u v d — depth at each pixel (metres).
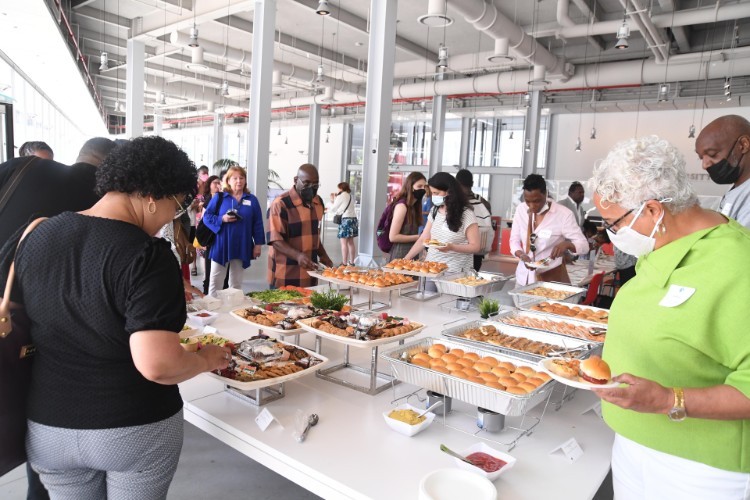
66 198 1.95
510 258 10.38
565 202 6.12
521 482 1.33
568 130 13.65
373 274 3.04
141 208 1.18
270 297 2.85
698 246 1.05
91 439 1.14
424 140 16.59
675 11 7.32
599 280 4.07
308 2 7.89
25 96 9.78
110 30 10.20
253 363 1.74
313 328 2.00
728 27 8.70
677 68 8.82
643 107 11.88
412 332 2.00
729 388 0.97
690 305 1.02
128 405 1.15
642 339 1.10
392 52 5.70
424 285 3.25
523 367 1.62
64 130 16.52
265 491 2.29
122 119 23.80
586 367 1.12
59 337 1.12
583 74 9.92
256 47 7.29
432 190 3.46
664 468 1.11
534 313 2.46
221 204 4.50
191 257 3.48
